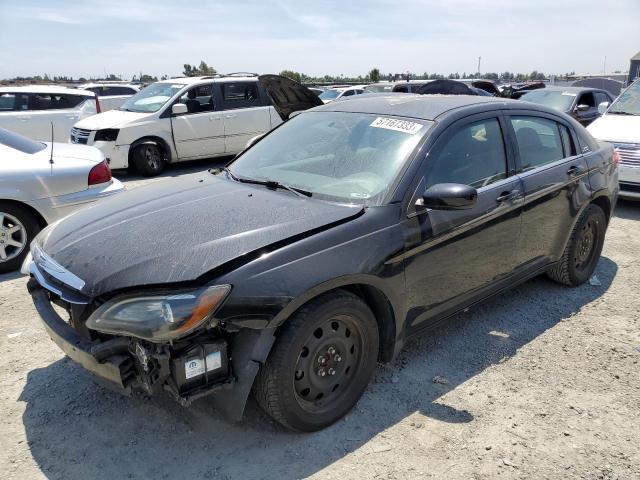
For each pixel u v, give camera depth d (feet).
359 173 10.25
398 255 9.24
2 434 8.87
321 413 8.86
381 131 11.00
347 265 8.50
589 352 11.64
